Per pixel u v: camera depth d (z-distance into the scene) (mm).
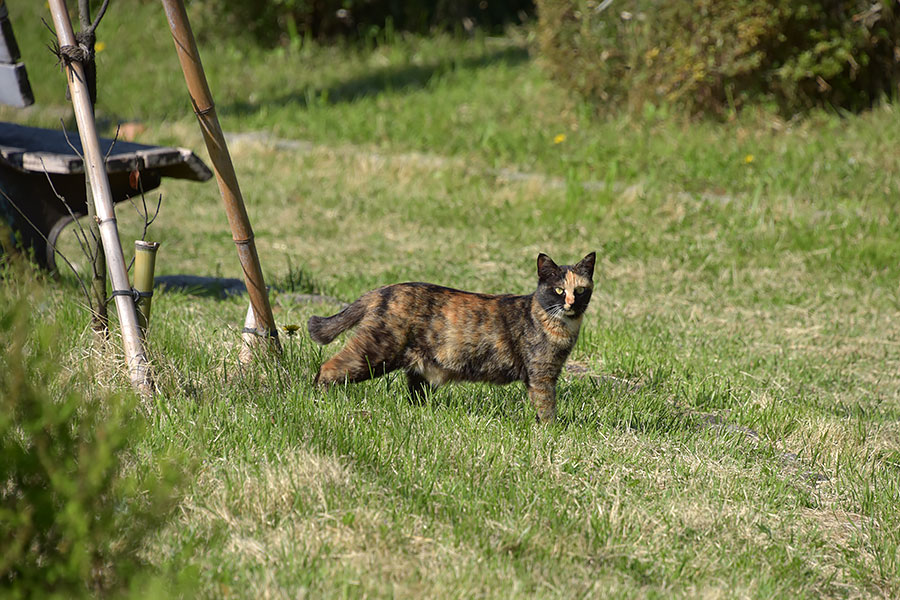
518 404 9148
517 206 20906
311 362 9359
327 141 26172
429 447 7535
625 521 6777
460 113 27656
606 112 25719
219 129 8844
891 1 23078
